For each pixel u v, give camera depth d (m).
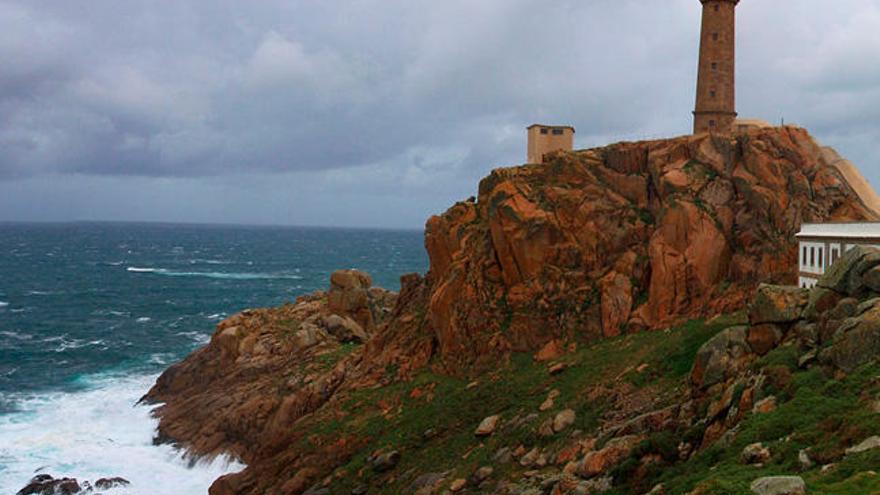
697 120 86.19
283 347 96.62
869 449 29.12
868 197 69.94
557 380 61.53
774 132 70.62
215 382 93.31
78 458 76.56
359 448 65.62
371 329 108.38
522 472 49.41
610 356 61.84
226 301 198.25
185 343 137.38
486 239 75.81
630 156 73.81
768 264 63.25
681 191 68.88
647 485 39.16
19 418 88.00
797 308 42.34
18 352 127.38
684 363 54.19
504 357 69.38
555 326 68.69
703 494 30.05
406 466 59.72
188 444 79.94
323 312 108.88
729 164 69.56
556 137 97.44
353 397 74.69
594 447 47.12
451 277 75.12
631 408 51.09
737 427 36.84
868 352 35.50
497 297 72.56
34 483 68.56
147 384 105.75
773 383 38.44
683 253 66.25
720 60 85.12
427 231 86.88
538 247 71.06
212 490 68.69
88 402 95.44
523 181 75.75
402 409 69.19
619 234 70.06
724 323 57.88
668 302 65.12
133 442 81.81
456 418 63.00
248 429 78.06
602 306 67.62
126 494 69.12
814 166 68.50
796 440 32.44
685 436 41.19
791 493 27.50
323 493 60.75
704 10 86.00
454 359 72.31
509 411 59.88
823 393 35.31
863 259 40.16
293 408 78.50
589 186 73.19
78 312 175.50
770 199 65.44
